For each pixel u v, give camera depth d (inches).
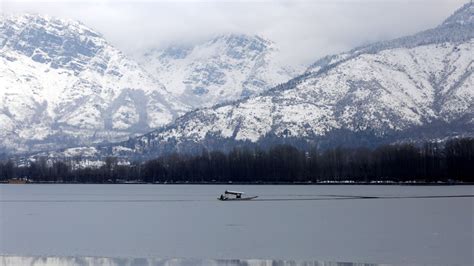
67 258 5753.0
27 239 6929.1
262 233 7332.7
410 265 5383.9
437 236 6978.4
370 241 6633.9
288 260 5615.2
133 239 6884.8
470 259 5610.2
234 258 5733.3
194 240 6756.9
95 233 7431.1
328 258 5693.9
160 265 5442.9
